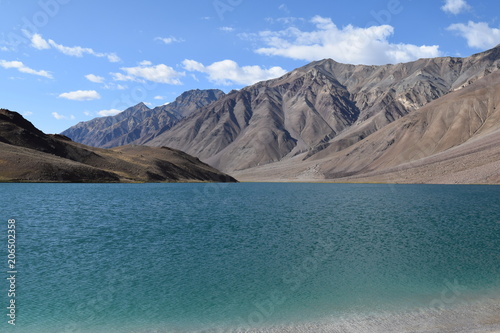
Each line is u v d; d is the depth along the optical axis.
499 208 73.19
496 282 23.80
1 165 153.75
